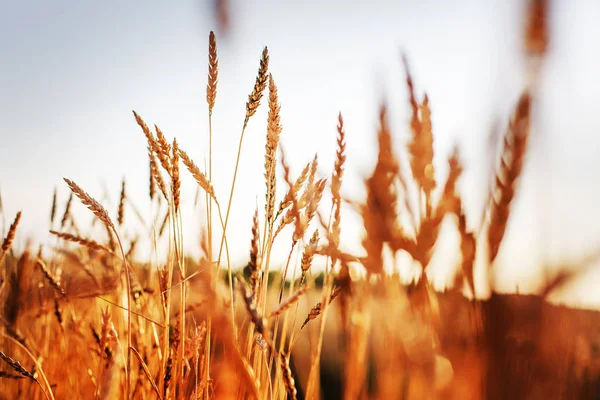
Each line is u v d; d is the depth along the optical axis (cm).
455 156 26
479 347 22
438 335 24
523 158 20
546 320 20
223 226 67
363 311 41
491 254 21
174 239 69
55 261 116
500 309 21
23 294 110
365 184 30
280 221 66
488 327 21
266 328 44
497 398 21
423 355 25
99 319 91
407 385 30
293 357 67
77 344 105
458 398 22
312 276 63
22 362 108
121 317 91
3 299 109
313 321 59
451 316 24
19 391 103
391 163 29
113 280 94
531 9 20
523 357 21
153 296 92
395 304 30
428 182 27
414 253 27
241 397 60
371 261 30
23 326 115
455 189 25
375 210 29
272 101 66
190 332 80
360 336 42
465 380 22
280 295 66
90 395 99
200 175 64
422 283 28
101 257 100
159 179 71
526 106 20
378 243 29
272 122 67
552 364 20
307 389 56
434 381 24
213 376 67
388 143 29
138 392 82
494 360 21
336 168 51
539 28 20
